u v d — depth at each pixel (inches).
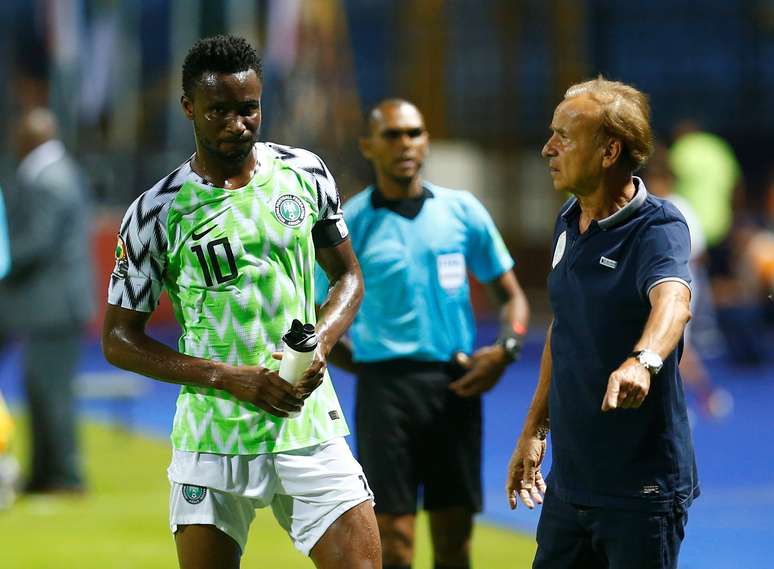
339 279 641.0
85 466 1523.1
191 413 606.2
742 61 3425.2
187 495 605.3
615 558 577.9
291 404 579.5
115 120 3080.7
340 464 610.2
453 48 3373.5
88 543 1122.0
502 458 1505.9
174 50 3051.2
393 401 808.9
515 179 3193.9
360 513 607.8
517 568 1006.4
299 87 2856.8
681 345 573.3
